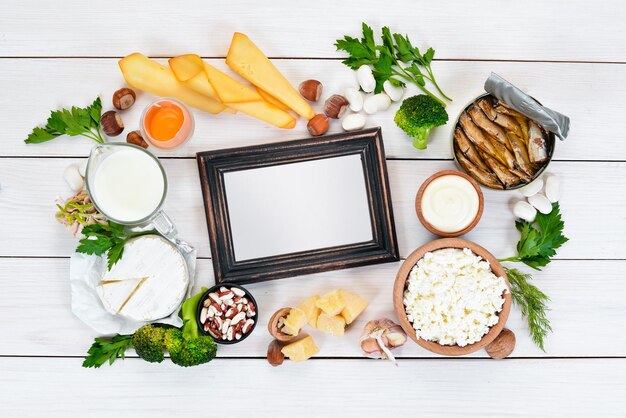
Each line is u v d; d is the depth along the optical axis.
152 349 1.47
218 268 1.53
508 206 1.59
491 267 1.42
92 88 1.59
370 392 1.60
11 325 1.59
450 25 1.60
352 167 1.54
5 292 1.59
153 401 1.59
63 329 1.59
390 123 1.59
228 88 1.50
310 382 1.59
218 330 1.50
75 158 1.59
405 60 1.55
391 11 1.59
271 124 1.54
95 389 1.59
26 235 1.59
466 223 1.47
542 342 1.57
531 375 1.59
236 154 1.52
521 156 1.46
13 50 1.59
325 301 1.50
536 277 1.60
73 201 1.54
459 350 1.41
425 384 1.60
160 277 1.55
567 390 1.59
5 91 1.59
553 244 1.53
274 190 1.54
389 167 1.59
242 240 1.54
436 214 1.47
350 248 1.54
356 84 1.59
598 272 1.60
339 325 1.50
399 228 1.59
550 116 1.36
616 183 1.60
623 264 1.59
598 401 1.59
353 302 1.52
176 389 1.59
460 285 1.42
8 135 1.59
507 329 1.55
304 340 1.53
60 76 1.59
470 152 1.48
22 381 1.59
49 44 1.59
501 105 1.47
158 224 1.52
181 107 1.49
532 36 1.60
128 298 1.54
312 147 1.53
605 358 1.59
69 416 1.59
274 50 1.59
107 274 1.54
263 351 1.59
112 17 1.59
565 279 1.60
